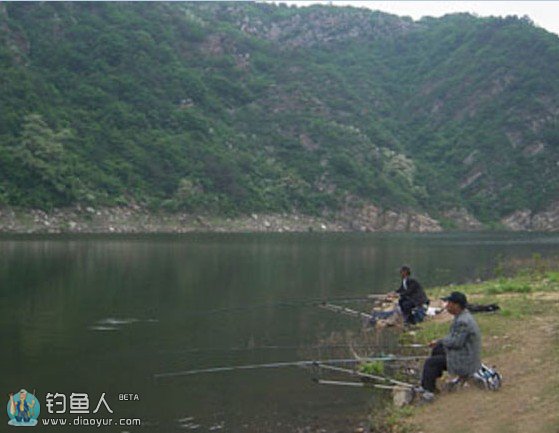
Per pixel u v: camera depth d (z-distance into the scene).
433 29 166.75
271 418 10.52
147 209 76.25
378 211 95.62
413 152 125.06
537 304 17.64
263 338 16.45
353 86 139.75
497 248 53.78
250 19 159.75
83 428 9.99
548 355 12.21
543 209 105.12
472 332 10.67
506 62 135.25
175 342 15.85
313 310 20.89
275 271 33.19
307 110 112.75
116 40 99.88
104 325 17.80
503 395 10.26
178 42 116.31
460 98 134.12
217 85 111.25
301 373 13.14
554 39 136.50
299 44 157.25
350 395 11.72
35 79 82.81
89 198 70.12
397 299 21.47
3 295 22.59
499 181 112.25
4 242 49.19
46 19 98.00
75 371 13.03
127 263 34.91
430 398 10.68
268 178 94.25
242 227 82.06
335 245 57.31
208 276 30.06
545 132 117.12
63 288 24.64
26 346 15.08
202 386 12.20
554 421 8.85
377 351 14.84
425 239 70.75
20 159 67.94
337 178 98.06
